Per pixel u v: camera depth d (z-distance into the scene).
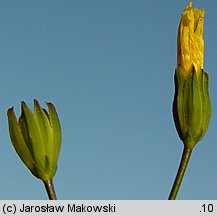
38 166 0.07
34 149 0.07
